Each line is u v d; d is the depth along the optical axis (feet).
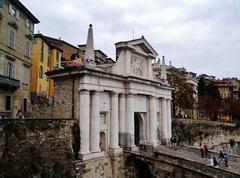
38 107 96.43
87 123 80.38
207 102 250.98
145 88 107.24
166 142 120.67
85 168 77.30
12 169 58.49
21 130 63.31
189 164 80.48
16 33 108.88
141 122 111.24
